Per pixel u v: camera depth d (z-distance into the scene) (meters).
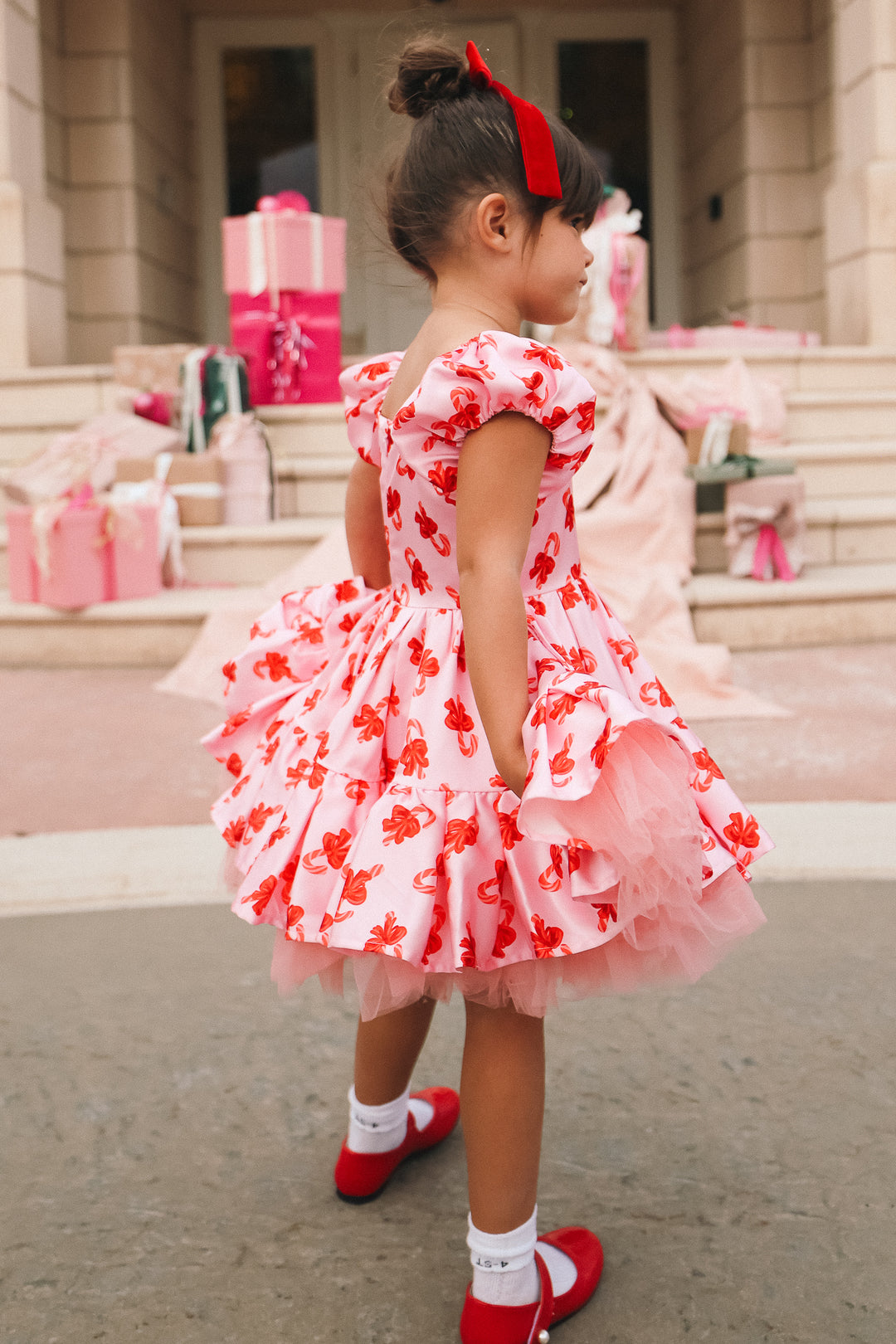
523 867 1.07
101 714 3.77
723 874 1.14
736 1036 1.75
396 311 9.87
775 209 8.43
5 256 6.59
